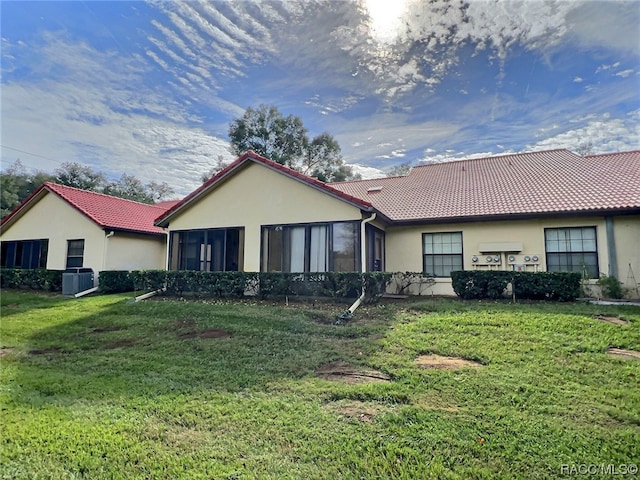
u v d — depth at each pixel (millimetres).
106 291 15422
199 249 13984
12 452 3615
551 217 11445
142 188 50188
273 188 12750
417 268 13172
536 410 4125
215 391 4941
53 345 7551
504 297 10664
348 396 4652
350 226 11523
